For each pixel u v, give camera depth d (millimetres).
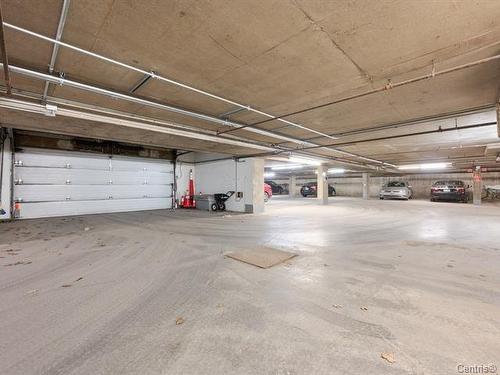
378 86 3527
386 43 2508
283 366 1465
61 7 2006
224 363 1492
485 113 4621
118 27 2268
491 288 2529
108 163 9469
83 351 1613
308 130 5910
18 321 1974
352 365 1470
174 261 3492
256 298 2348
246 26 2254
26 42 2477
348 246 4285
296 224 6613
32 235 5246
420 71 3104
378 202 13789
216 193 10992
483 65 2924
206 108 4469
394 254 3781
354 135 6523
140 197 10359
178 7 2012
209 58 2801
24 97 3781
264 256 3664
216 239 4852
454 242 4508
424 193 17578
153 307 2188
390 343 1671
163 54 2719
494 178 15242
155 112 4621
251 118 5055
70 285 2676
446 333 1776
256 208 9383
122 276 2934
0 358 1551
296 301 2281
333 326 1875
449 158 11391
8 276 2936
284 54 2715
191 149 8602
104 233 5445
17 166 7547
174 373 1414
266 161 11828
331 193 20719
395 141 7320
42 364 1498
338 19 2156
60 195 8359
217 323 1927
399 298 2326
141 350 1617
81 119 4824
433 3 1966
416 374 1397
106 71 3102
